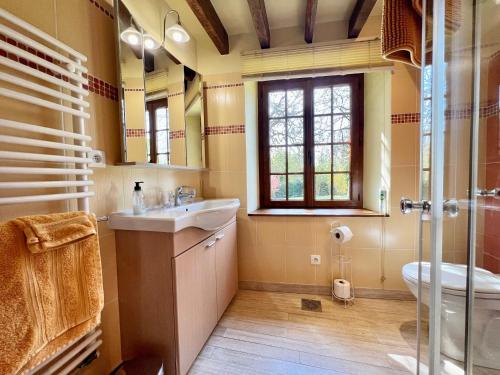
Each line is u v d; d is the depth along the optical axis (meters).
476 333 0.99
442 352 0.88
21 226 0.71
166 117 1.66
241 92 2.08
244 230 2.14
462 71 0.86
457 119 0.86
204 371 1.28
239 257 2.17
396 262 1.94
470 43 0.87
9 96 0.72
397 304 1.89
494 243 1.04
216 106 2.13
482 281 1.00
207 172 2.18
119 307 1.25
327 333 1.56
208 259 1.48
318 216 2.02
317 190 2.33
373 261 1.97
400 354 1.38
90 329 0.89
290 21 1.96
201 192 2.19
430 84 0.83
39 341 0.72
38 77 0.82
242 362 1.34
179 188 1.78
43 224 0.76
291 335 1.55
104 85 1.21
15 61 0.76
